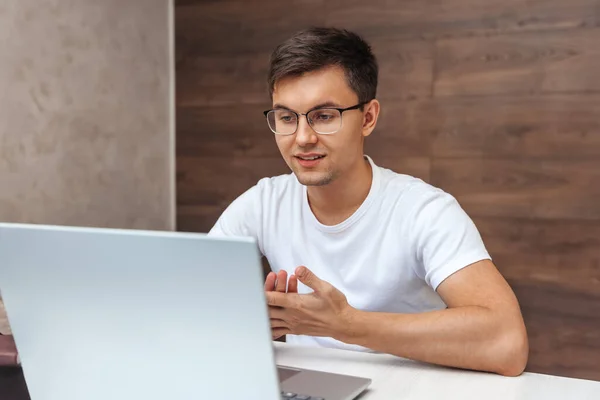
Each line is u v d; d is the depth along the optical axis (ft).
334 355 3.90
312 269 4.82
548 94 8.14
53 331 2.62
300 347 4.06
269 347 2.24
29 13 7.50
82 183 8.48
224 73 9.80
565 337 8.30
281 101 4.15
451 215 4.31
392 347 3.66
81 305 2.49
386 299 4.63
